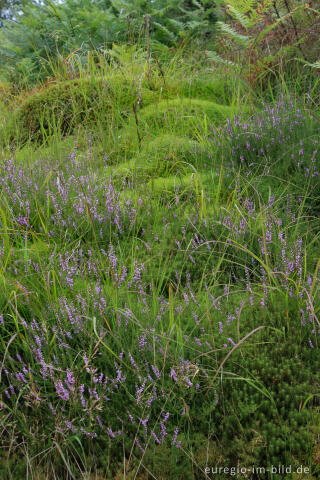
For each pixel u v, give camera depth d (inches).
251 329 89.7
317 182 132.4
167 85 234.7
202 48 304.3
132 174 149.8
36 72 316.5
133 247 115.5
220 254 113.2
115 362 79.4
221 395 78.0
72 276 104.3
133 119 205.8
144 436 72.1
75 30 316.2
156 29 336.2
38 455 72.5
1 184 143.5
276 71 223.3
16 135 214.8
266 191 137.4
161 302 94.2
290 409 75.7
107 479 70.1
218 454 71.3
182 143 174.7
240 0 208.1
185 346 84.7
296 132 154.6
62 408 74.7
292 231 116.7
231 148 156.9
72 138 199.6
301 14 228.2
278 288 93.6
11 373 79.7
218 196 130.2
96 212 126.0
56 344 87.0
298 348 84.4
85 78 241.4
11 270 108.4
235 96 217.3
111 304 94.0
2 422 72.7
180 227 124.0
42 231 126.3
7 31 342.6
